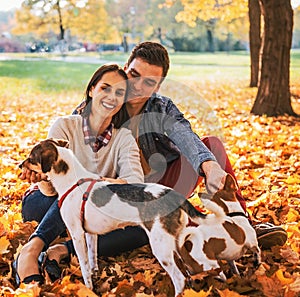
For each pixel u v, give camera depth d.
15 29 41.56
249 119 12.37
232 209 3.53
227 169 4.22
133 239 4.13
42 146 3.49
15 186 6.35
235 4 21.94
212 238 3.35
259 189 6.25
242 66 33.78
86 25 43.16
